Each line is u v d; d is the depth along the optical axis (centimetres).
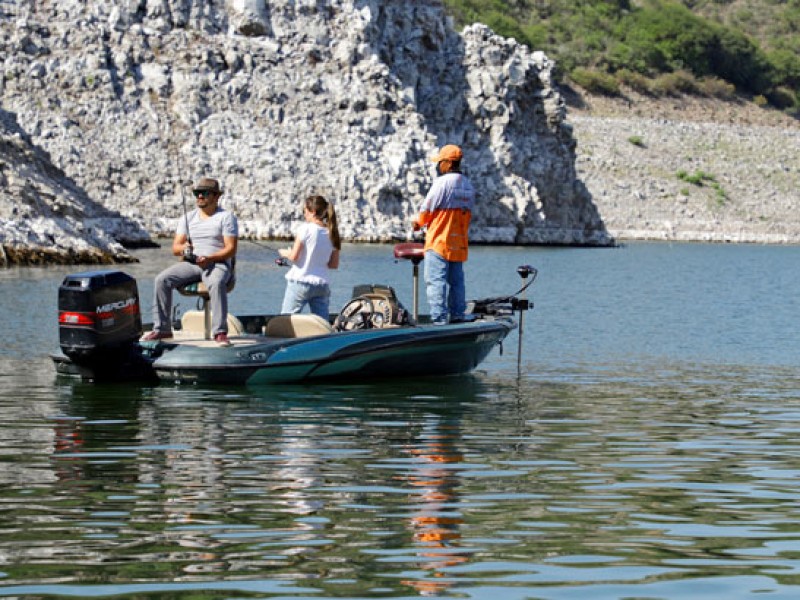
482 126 16738
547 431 2459
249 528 1673
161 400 2750
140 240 11869
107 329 2889
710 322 5344
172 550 1570
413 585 1447
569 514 1770
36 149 13175
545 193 17075
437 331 3050
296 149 14500
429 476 2006
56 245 8956
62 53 14525
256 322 3288
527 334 4600
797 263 12456
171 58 14912
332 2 15812
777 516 1773
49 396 2795
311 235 3122
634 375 3438
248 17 15438
